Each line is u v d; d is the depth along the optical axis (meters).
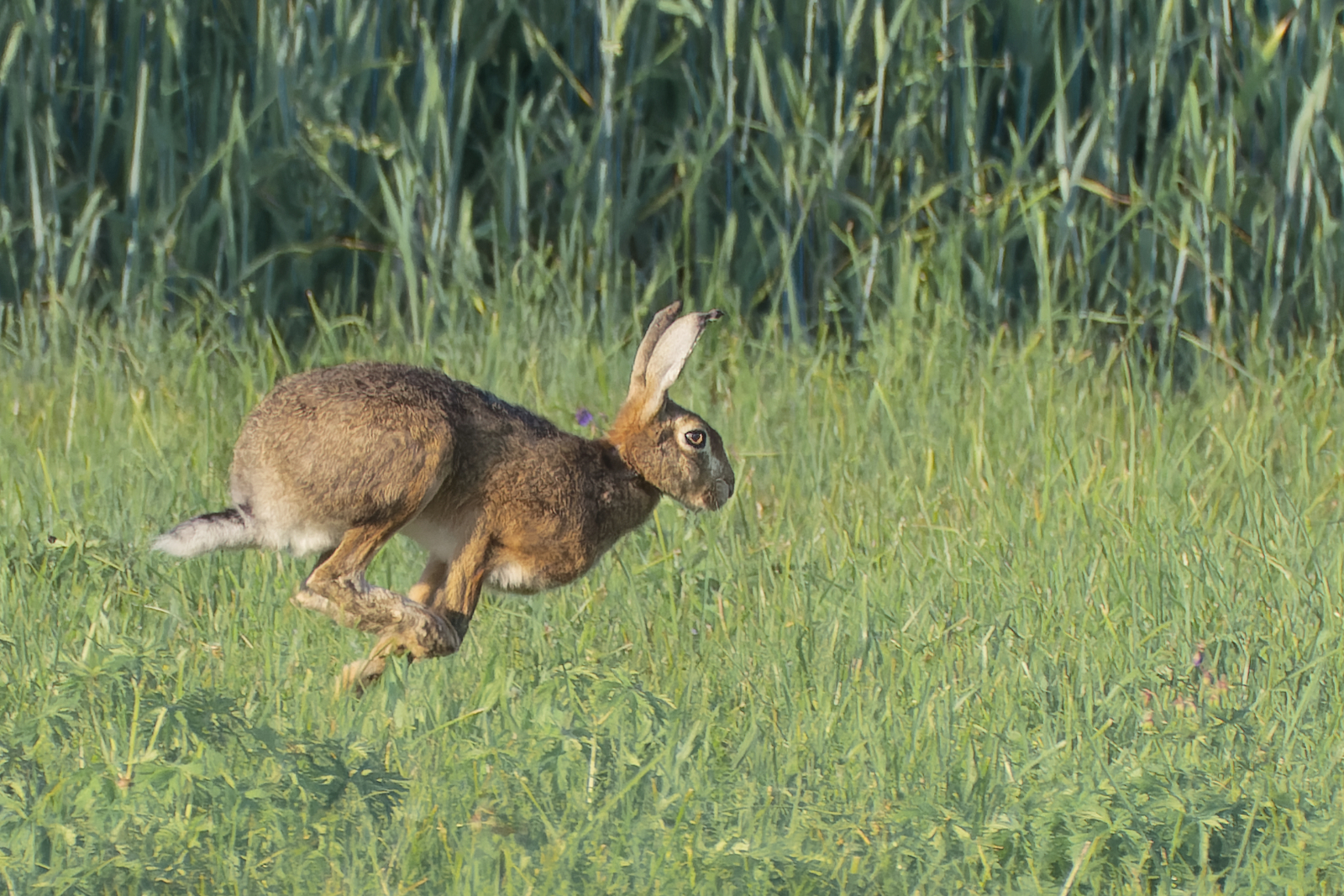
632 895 10.30
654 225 31.06
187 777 10.95
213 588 17.05
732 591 17.78
